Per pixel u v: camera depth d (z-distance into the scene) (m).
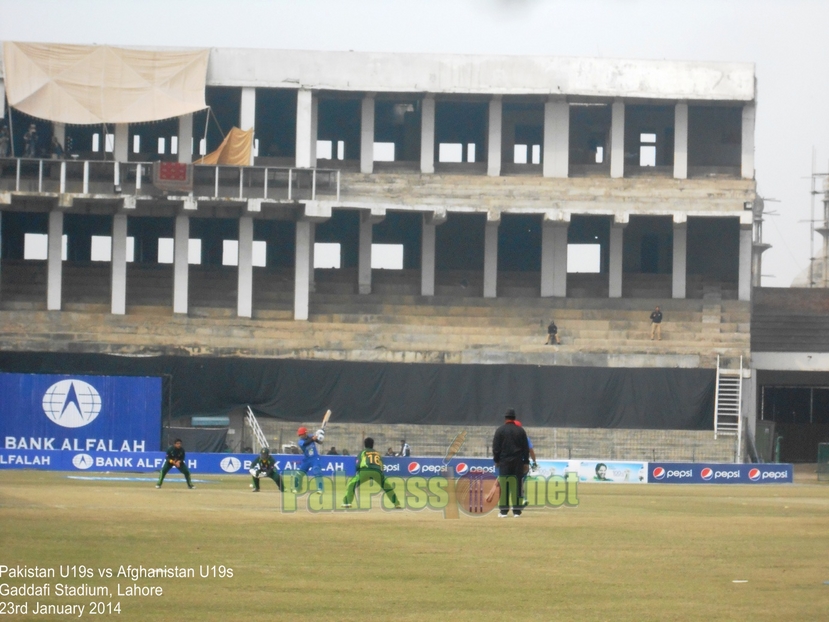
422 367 118.19
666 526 43.66
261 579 28.94
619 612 25.50
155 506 49.62
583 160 142.12
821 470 101.56
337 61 126.75
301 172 126.19
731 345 125.56
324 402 117.12
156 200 121.56
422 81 127.19
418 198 128.25
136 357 115.00
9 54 122.19
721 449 119.12
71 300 125.44
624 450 118.38
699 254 139.75
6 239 146.88
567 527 42.31
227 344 122.12
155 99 122.75
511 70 127.75
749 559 33.91
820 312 146.62
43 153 126.94
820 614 25.41
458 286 135.25
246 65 125.88
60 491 59.44
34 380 96.69
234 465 92.44
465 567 31.56
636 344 124.75
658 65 128.62
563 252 131.88
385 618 24.53
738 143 137.38
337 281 136.00
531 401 118.50
